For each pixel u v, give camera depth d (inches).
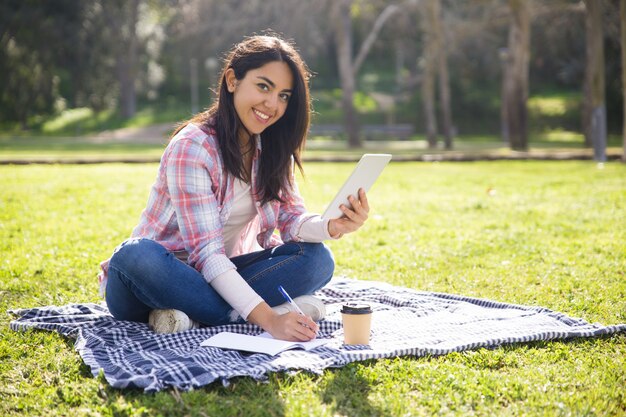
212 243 130.6
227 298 129.6
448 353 125.2
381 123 1695.4
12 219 293.0
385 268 211.0
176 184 130.3
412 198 386.3
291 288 140.4
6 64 1705.2
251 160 139.3
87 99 1923.0
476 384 111.4
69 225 280.5
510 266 209.6
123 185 436.5
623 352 129.2
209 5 1454.2
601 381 113.5
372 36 1097.4
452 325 139.9
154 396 104.7
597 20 666.2
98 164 633.0
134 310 137.4
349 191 132.0
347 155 844.0
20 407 102.8
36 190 397.4
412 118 1706.4
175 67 1861.5
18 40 1680.6
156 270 128.6
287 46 134.0
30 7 1627.7
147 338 129.2
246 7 1359.5
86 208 331.3
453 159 705.6
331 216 134.8
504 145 1213.7
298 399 103.9
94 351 123.1
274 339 126.0
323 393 106.7
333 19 1085.1
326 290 167.3
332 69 2086.6
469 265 213.0
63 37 1664.6
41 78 1768.0
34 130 1732.3
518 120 879.1
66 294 173.8
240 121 133.8
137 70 1827.0
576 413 100.3
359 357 120.0
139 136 1578.5
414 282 192.9
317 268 140.9
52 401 104.7
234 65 132.6
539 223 293.4
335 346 126.4
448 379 112.0
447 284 189.9
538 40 1477.6
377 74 2100.1
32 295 173.0
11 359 122.6
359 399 104.9
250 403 102.3
